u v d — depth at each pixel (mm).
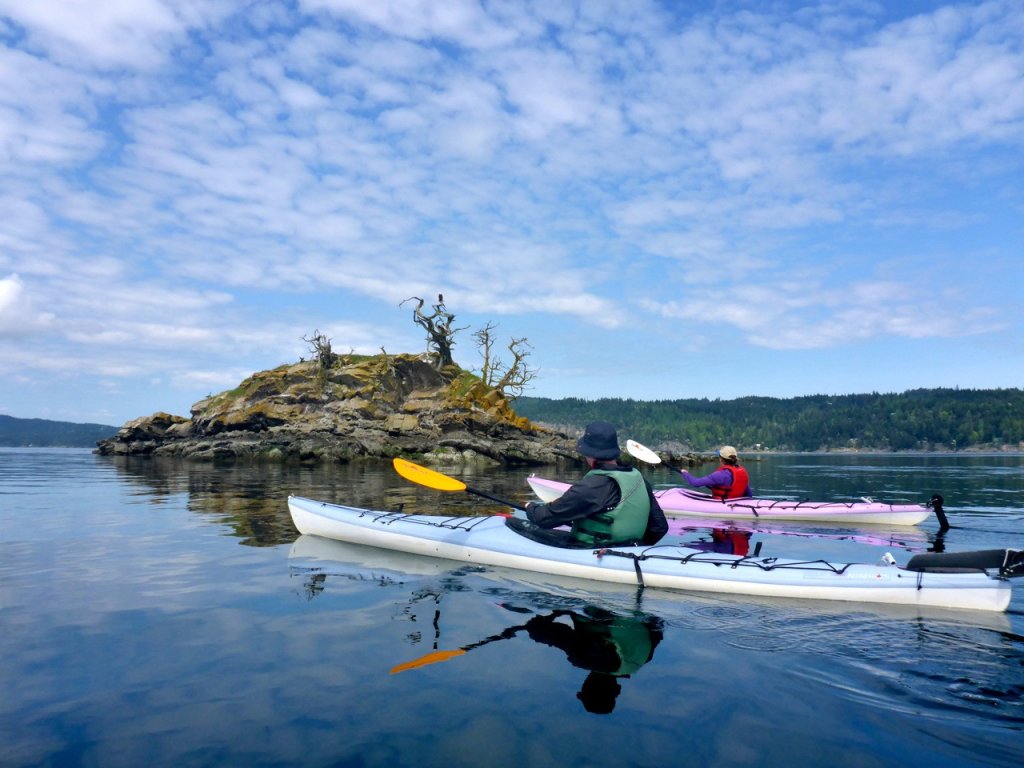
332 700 2680
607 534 5031
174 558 5781
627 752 2223
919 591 4152
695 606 4156
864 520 9086
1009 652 3291
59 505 10305
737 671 3027
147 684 2869
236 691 2785
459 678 2926
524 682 2879
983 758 2195
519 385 46656
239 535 7098
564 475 25344
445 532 5848
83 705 2645
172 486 14531
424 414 38688
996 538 7621
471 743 2287
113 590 4605
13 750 2252
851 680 2920
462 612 4035
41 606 4168
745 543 6980
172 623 3799
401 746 2268
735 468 9984
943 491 15422
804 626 3727
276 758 2184
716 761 2156
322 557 5828
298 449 32000
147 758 2189
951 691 2793
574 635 3574
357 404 39781
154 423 42969
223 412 42156
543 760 2158
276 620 3863
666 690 2795
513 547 5355
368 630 3664
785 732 2389
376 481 16359
